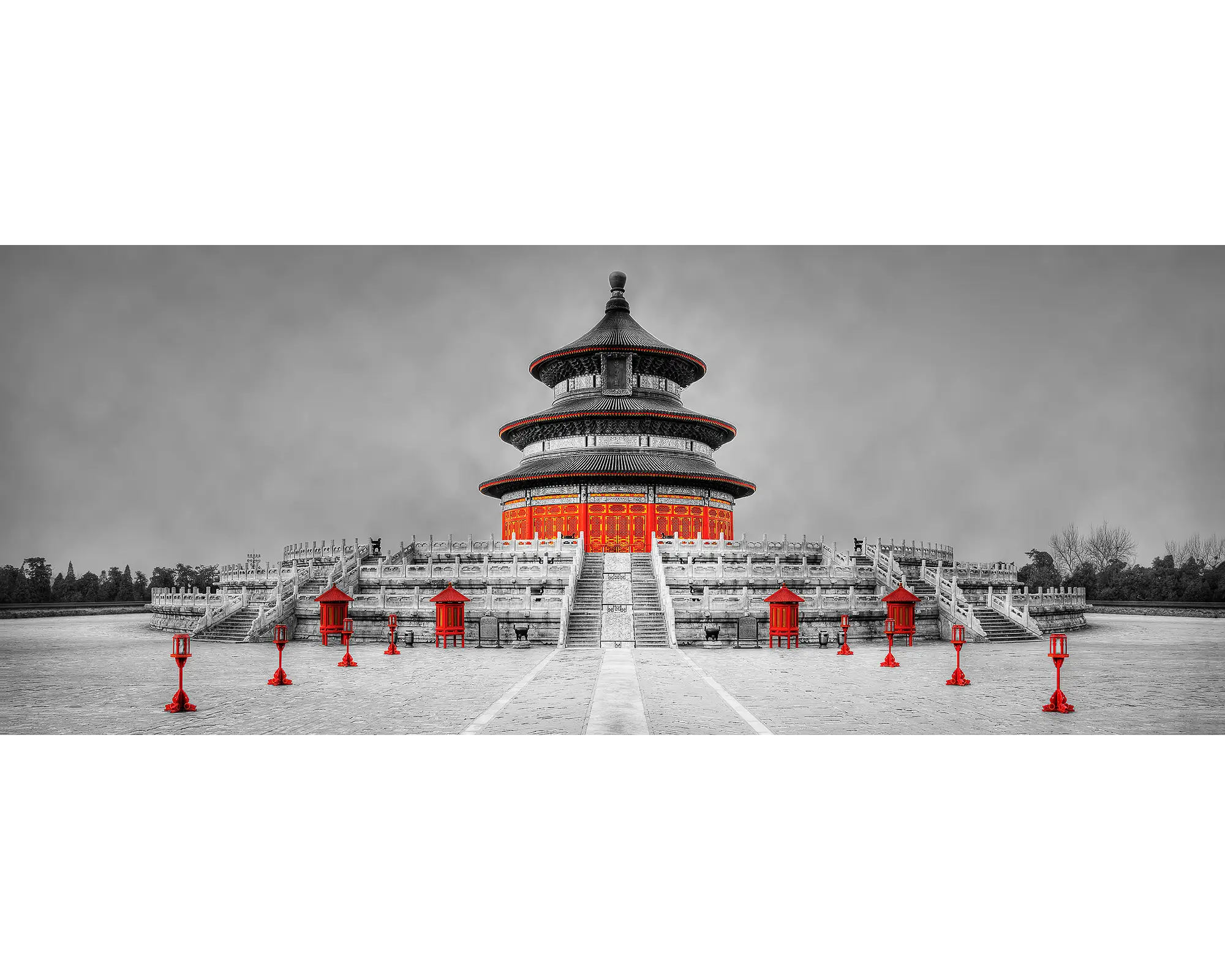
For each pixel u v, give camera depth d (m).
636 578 59.09
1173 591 108.50
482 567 59.59
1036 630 58.50
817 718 26.36
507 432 93.88
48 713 27.81
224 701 30.08
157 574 123.62
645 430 88.50
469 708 28.27
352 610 55.31
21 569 108.12
